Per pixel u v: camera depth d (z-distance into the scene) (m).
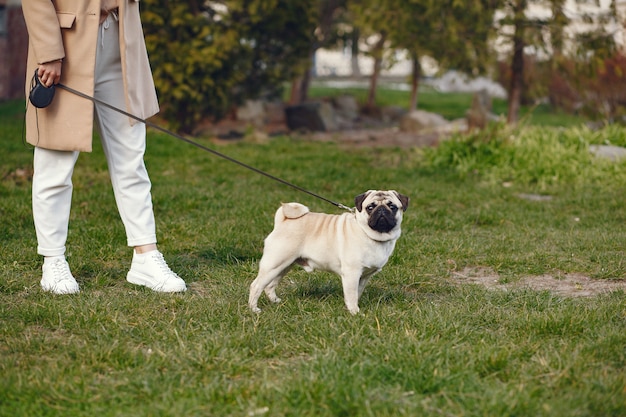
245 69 14.80
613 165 10.73
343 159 12.20
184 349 4.11
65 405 3.55
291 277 5.85
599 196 9.48
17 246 6.49
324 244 4.84
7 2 21.73
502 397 3.51
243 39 14.82
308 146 13.77
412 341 4.16
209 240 6.95
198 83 14.19
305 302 5.15
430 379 3.72
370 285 5.73
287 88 27.33
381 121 20.09
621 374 3.76
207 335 4.38
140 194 5.57
